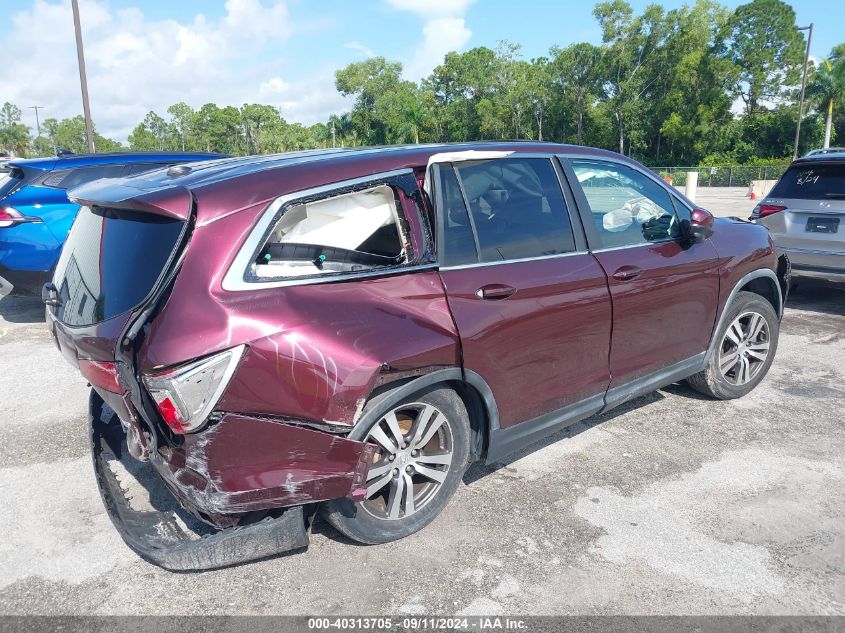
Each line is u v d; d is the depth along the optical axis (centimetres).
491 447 310
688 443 389
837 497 329
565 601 255
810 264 670
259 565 280
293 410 237
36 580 273
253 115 13362
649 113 7519
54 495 341
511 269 307
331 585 266
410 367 262
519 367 309
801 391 471
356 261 267
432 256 285
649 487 340
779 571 272
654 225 384
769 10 7412
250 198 249
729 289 416
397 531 290
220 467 232
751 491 335
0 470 369
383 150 297
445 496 302
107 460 325
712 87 6900
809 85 6525
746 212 2092
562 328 323
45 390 492
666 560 280
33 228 633
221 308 230
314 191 260
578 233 342
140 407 229
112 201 255
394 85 10894
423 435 287
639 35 7494
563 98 8056
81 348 257
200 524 304
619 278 348
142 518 287
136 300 242
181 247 236
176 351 221
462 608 252
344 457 249
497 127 8838
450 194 299
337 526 275
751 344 450
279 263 250
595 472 356
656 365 384
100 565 283
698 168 4959
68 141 14800
